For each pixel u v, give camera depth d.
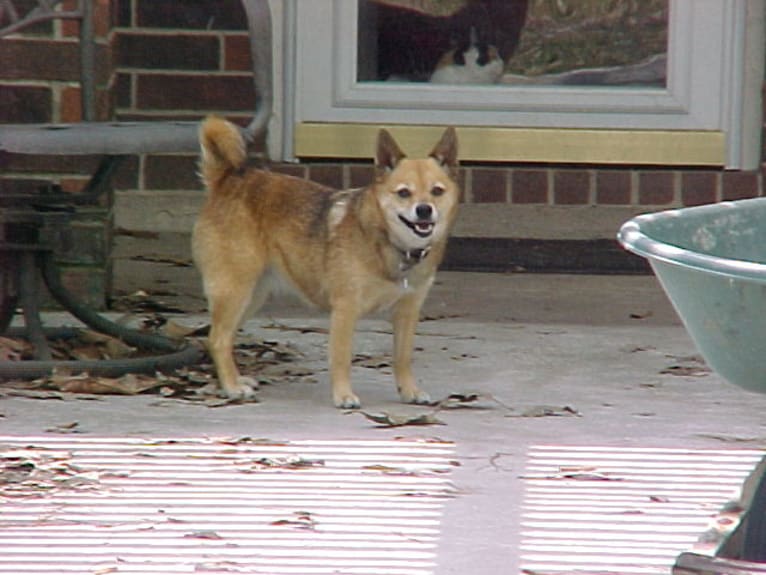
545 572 6.84
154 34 15.62
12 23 11.20
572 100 15.76
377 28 15.71
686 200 15.83
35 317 10.83
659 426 9.52
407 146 15.70
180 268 14.47
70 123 11.52
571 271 14.67
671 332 12.47
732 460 8.73
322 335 12.17
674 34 15.69
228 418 9.61
